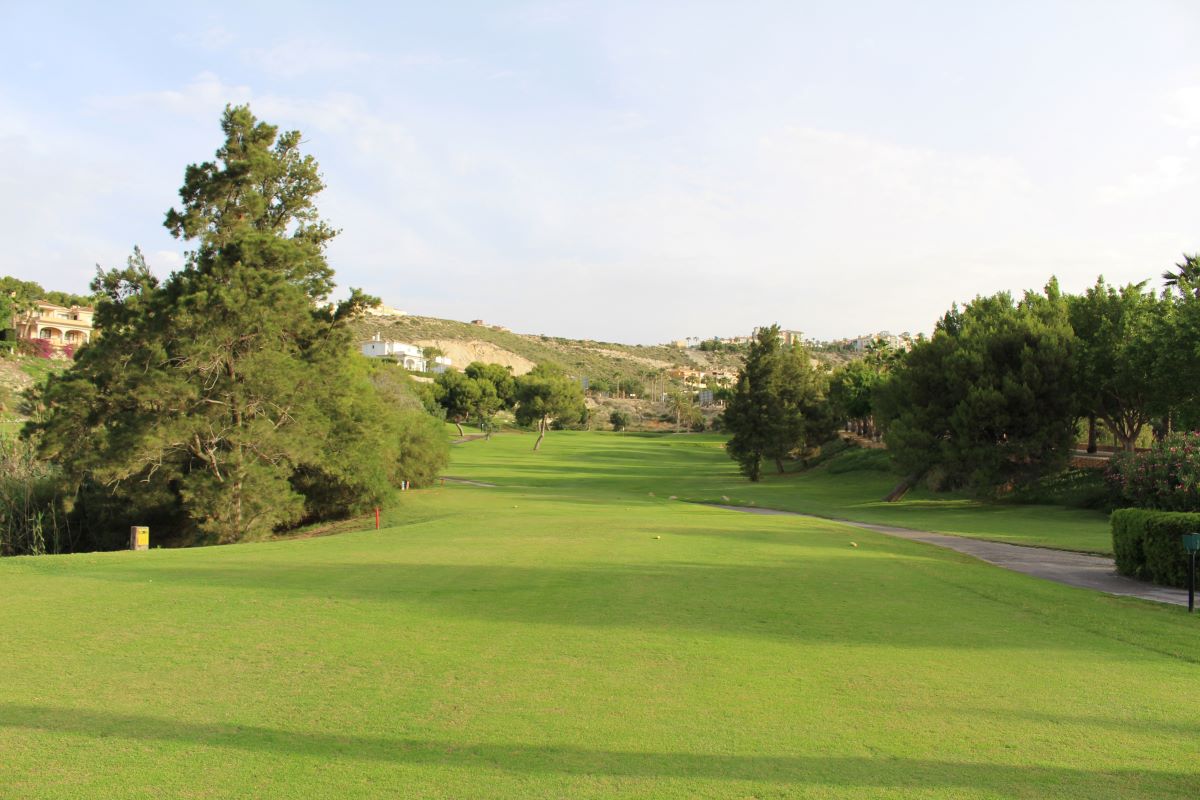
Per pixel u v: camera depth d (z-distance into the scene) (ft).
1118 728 20.12
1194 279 122.21
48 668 25.52
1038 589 43.98
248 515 99.14
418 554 56.75
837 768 17.22
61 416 95.96
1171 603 41.22
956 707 21.84
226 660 26.55
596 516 93.35
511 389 433.48
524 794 15.69
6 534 102.42
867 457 204.33
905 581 45.39
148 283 107.76
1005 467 123.54
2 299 265.13
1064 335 125.80
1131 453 102.99
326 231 119.85
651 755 17.97
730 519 90.79
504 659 26.76
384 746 18.45
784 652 28.12
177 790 15.88
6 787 15.98
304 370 104.01
